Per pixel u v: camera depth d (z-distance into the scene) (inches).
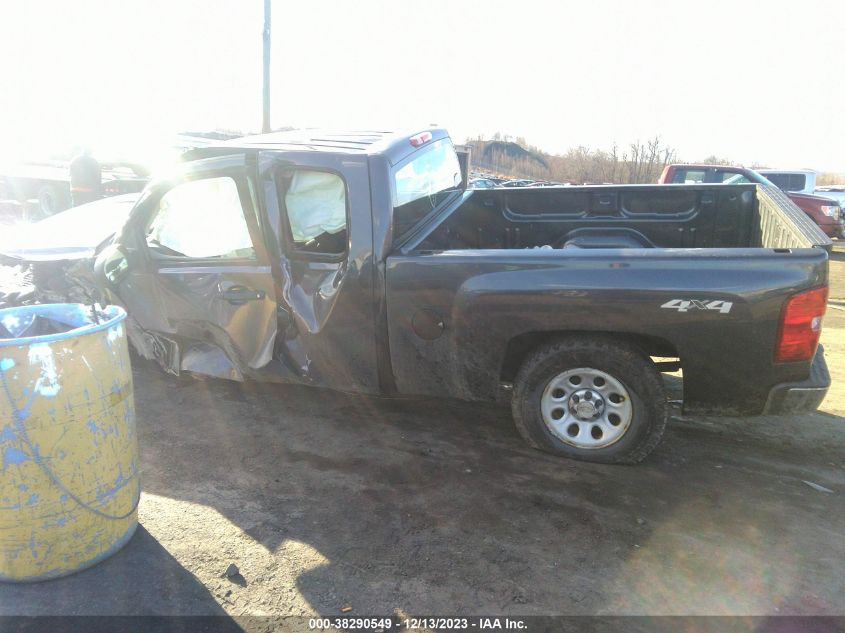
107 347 101.0
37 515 96.8
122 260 167.9
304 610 97.2
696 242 200.5
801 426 167.5
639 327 127.7
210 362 165.6
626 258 127.6
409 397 151.3
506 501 127.9
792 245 143.3
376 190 138.6
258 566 107.4
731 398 129.5
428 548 112.6
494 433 160.2
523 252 133.8
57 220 233.8
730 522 120.8
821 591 101.5
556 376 139.5
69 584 102.2
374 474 139.2
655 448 136.6
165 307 165.5
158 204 162.6
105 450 102.3
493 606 98.2
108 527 106.0
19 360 90.4
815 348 122.7
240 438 156.5
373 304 140.9
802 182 645.9
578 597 100.3
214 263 155.6
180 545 112.8
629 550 112.0
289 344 152.6
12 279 189.3
